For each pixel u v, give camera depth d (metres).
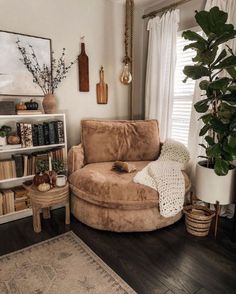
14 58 2.45
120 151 2.94
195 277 1.70
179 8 2.96
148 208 2.15
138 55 3.51
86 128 2.86
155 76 3.19
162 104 3.16
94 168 2.60
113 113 3.41
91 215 2.25
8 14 2.37
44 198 2.15
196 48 2.06
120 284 1.62
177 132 3.19
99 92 3.16
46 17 2.61
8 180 2.38
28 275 1.70
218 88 1.89
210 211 2.27
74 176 2.44
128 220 2.15
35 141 2.50
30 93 2.60
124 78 3.17
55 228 2.33
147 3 3.22
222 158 2.01
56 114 2.58
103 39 3.11
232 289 1.59
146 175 2.23
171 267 1.79
